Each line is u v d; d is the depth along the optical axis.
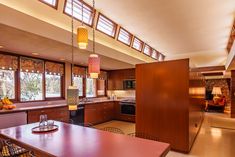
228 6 3.41
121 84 7.20
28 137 2.06
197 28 4.61
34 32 2.74
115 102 6.93
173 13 3.75
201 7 3.45
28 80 4.42
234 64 5.88
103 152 1.59
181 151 3.51
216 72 9.82
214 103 10.22
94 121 5.84
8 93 3.99
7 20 2.38
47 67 4.85
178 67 3.57
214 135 4.88
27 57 4.34
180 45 6.37
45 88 4.82
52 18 3.12
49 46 3.47
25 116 3.68
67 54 4.27
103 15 4.04
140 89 4.06
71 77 5.45
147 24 4.45
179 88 3.54
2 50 3.77
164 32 5.00
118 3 3.43
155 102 3.84
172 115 3.62
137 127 4.07
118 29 4.82
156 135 3.79
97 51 4.28
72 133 2.24
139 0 3.26
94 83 6.96
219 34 5.06
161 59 8.16
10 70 4.00
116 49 5.09
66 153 1.57
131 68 6.86
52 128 2.45
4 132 2.29
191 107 3.77
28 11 2.70
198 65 10.05
